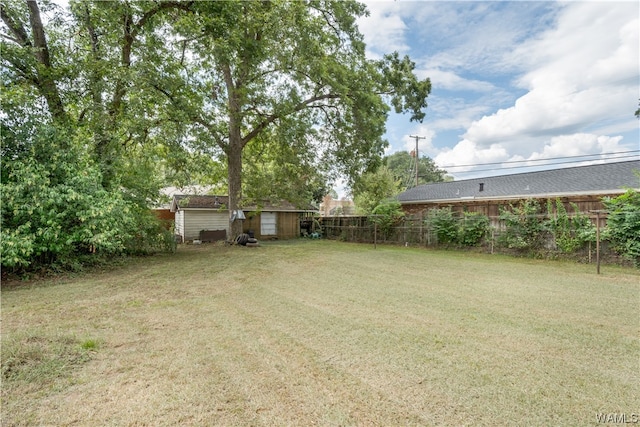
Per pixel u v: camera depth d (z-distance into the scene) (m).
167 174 11.81
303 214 19.98
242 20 9.88
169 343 3.20
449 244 11.80
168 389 2.37
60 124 7.13
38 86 7.23
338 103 12.66
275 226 18.20
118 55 8.39
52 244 6.09
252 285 5.84
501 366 2.72
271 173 13.84
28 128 6.16
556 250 9.03
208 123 10.62
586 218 8.55
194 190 16.22
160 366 2.72
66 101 7.75
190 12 9.12
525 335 3.40
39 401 2.20
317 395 2.30
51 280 6.12
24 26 7.45
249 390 2.36
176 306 4.50
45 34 7.87
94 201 6.41
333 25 12.50
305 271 7.27
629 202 7.66
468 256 9.85
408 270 7.37
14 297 4.93
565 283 5.92
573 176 11.72
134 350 3.03
